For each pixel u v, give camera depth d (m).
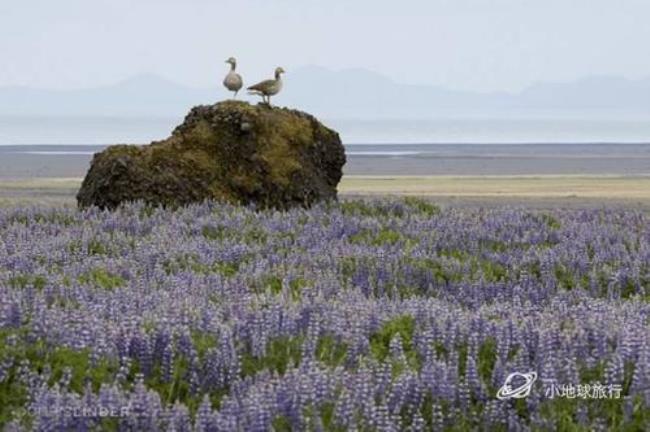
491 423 23.64
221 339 25.81
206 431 21.64
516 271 42.53
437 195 141.38
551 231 50.84
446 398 24.22
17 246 42.56
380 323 29.28
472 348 27.28
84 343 26.25
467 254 45.31
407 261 42.56
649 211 115.88
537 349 26.61
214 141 61.47
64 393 22.91
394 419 22.73
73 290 32.16
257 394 22.38
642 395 24.42
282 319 28.45
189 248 42.97
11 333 26.88
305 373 24.33
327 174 65.44
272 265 41.12
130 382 25.09
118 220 50.19
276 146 62.28
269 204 61.12
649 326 29.47
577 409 23.86
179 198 58.88
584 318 30.11
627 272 41.75
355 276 39.44
